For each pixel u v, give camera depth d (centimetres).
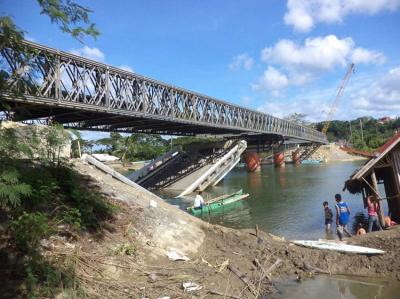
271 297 970
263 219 2491
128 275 927
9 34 666
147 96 3419
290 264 1182
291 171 7131
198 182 4334
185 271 1017
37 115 2695
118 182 1677
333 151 11788
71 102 2480
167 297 850
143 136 10956
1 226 860
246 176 6331
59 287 770
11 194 715
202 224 1456
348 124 18412
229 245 1304
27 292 722
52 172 1209
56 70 2342
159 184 4553
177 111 3925
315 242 1321
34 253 802
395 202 2011
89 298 787
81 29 727
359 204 2825
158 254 1091
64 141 1326
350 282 1070
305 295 988
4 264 774
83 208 1111
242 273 1061
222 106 5041
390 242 1225
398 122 16875
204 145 5200
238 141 5116
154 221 1295
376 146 13050
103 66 2812
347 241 1312
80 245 964
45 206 1020
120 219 1200
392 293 995
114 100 2981
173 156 5112
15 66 723
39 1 674
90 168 1672
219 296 902
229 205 3147
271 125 7125
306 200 3250
